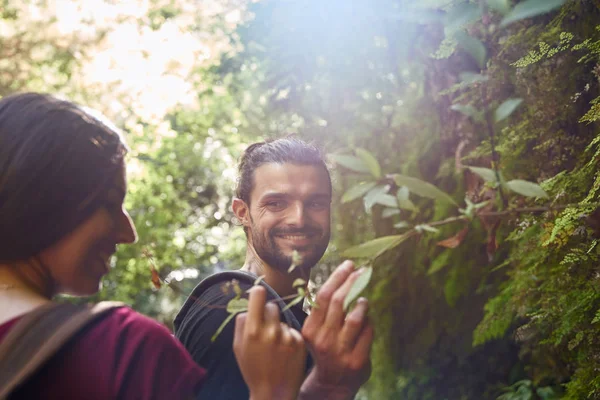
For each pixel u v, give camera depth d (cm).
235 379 147
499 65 253
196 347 150
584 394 201
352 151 449
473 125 299
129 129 812
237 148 884
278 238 168
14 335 86
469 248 360
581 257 180
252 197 174
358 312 108
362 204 450
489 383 405
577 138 224
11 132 95
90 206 97
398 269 420
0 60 725
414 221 406
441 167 376
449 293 362
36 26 721
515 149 249
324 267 520
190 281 1042
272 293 156
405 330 430
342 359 107
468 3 149
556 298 213
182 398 93
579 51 217
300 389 108
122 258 916
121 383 88
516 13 127
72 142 96
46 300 95
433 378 424
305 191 169
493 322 262
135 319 93
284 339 100
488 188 235
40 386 85
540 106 233
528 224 208
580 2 209
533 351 301
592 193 162
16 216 92
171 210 964
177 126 894
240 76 578
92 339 89
